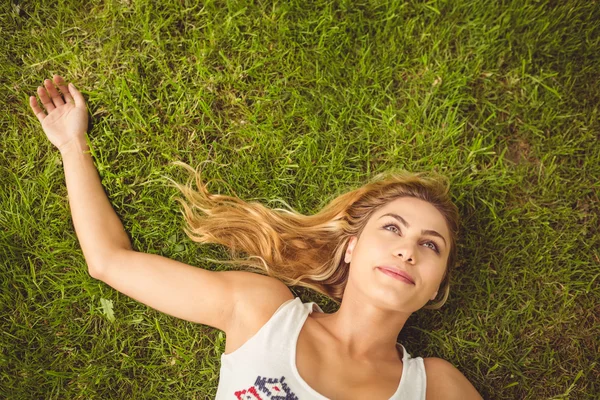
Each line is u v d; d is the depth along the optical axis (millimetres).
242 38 2408
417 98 2451
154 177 2328
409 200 2006
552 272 2408
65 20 2359
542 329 2387
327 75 2418
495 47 2494
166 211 2309
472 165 2418
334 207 2232
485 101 2482
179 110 2354
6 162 2295
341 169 2393
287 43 2426
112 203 2270
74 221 2082
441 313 2365
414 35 2484
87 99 2320
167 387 2262
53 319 2252
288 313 1886
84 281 2232
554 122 2500
